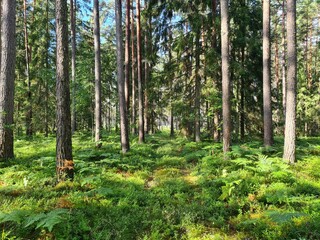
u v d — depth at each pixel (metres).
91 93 25.03
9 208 6.71
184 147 17.98
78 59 30.89
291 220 6.35
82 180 9.17
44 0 27.00
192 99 19.81
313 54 39.41
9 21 12.18
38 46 27.05
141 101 20.12
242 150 13.12
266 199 7.78
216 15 19.08
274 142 19.44
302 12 33.66
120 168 11.95
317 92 37.47
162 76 20.66
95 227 6.21
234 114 19.17
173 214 7.14
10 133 12.26
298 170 11.09
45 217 5.81
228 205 7.73
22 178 9.49
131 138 22.84
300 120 33.66
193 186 9.68
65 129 9.29
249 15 20.31
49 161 11.78
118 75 15.98
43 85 26.61
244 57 22.16
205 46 19.22
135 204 7.81
